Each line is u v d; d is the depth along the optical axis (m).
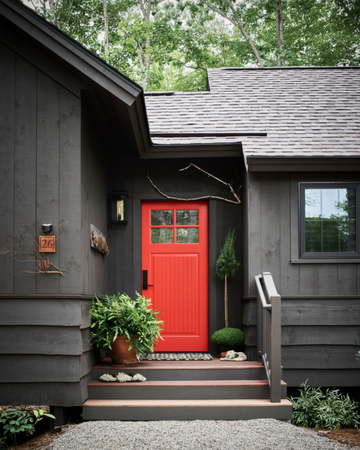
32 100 4.22
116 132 5.16
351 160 4.88
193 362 4.75
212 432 3.61
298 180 5.05
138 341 4.39
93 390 4.15
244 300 5.29
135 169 5.80
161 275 5.76
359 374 4.79
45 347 3.95
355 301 4.84
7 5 4.02
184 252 5.79
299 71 8.00
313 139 5.36
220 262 5.37
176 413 3.95
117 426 3.73
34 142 4.19
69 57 4.06
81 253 4.12
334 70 8.05
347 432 4.12
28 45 4.23
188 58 17.77
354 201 5.08
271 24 18.38
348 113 6.15
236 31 18.98
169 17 18.09
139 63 16.92
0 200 4.15
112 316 4.29
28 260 4.08
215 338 5.12
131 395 4.14
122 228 5.75
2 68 4.25
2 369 3.96
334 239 5.02
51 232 4.11
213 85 7.40
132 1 18.28
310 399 4.45
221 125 5.85
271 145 5.19
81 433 3.59
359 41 17.08
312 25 18.31
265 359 4.31
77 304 3.98
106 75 4.05
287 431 3.66
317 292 4.91
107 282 5.66
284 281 4.92
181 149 5.36
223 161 5.80
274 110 6.31
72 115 4.20
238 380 4.39
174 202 5.86
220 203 5.75
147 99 7.04
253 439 3.47
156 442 3.40
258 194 5.02
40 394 3.93
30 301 4.00
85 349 4.13
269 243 4.97
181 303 5.71
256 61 17.58
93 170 4.82
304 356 4.79
